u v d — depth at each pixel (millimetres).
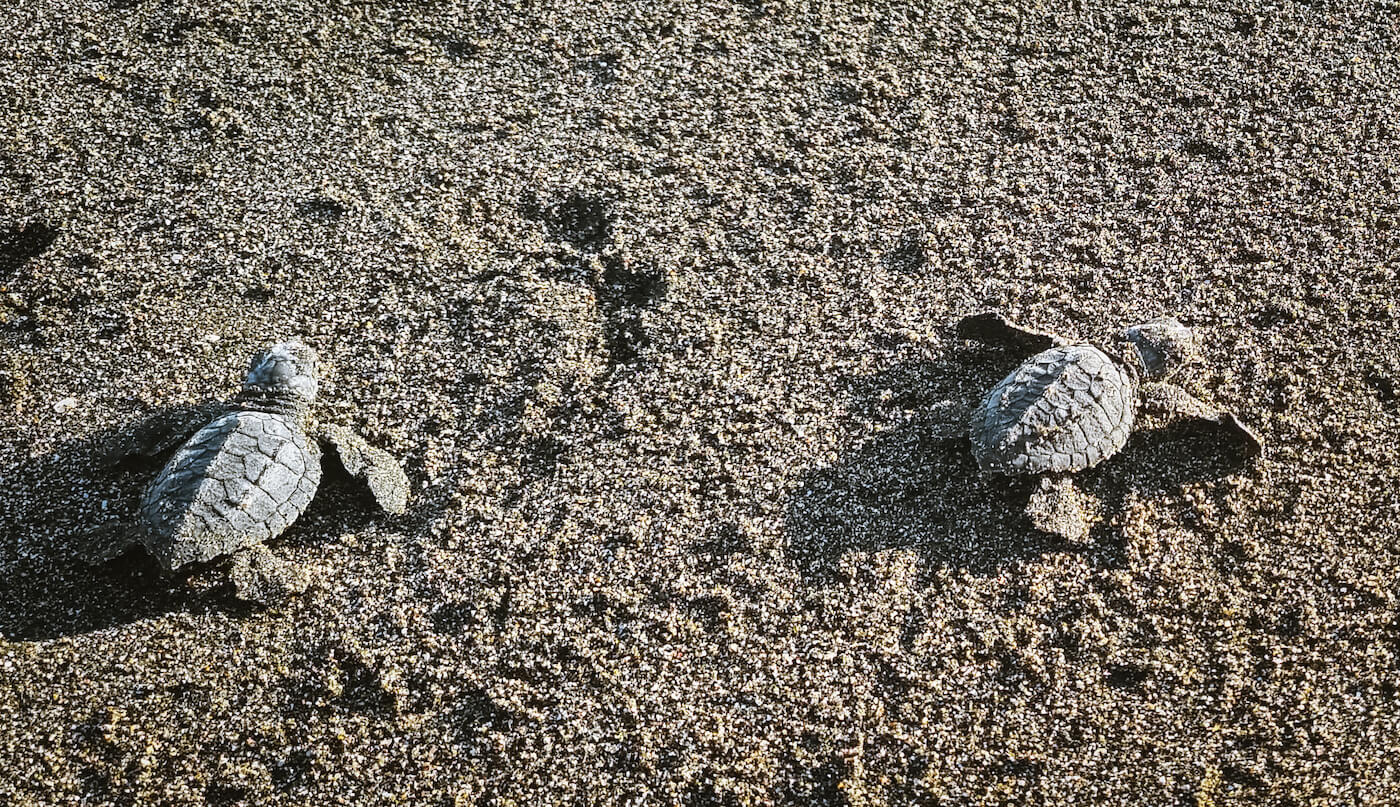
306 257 483
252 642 419
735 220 494
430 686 414
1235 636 418
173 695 412
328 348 465
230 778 403
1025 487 439
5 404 452
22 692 411
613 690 413
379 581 428
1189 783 400
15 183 495
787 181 503
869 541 434
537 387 458
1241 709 409
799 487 442
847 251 487
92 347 463
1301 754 402
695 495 441
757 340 468
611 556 431
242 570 419
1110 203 497
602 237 491
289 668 416
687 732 408
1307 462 443
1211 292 476
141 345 464
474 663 417
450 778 403
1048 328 469
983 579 428
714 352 465
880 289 478
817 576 428
